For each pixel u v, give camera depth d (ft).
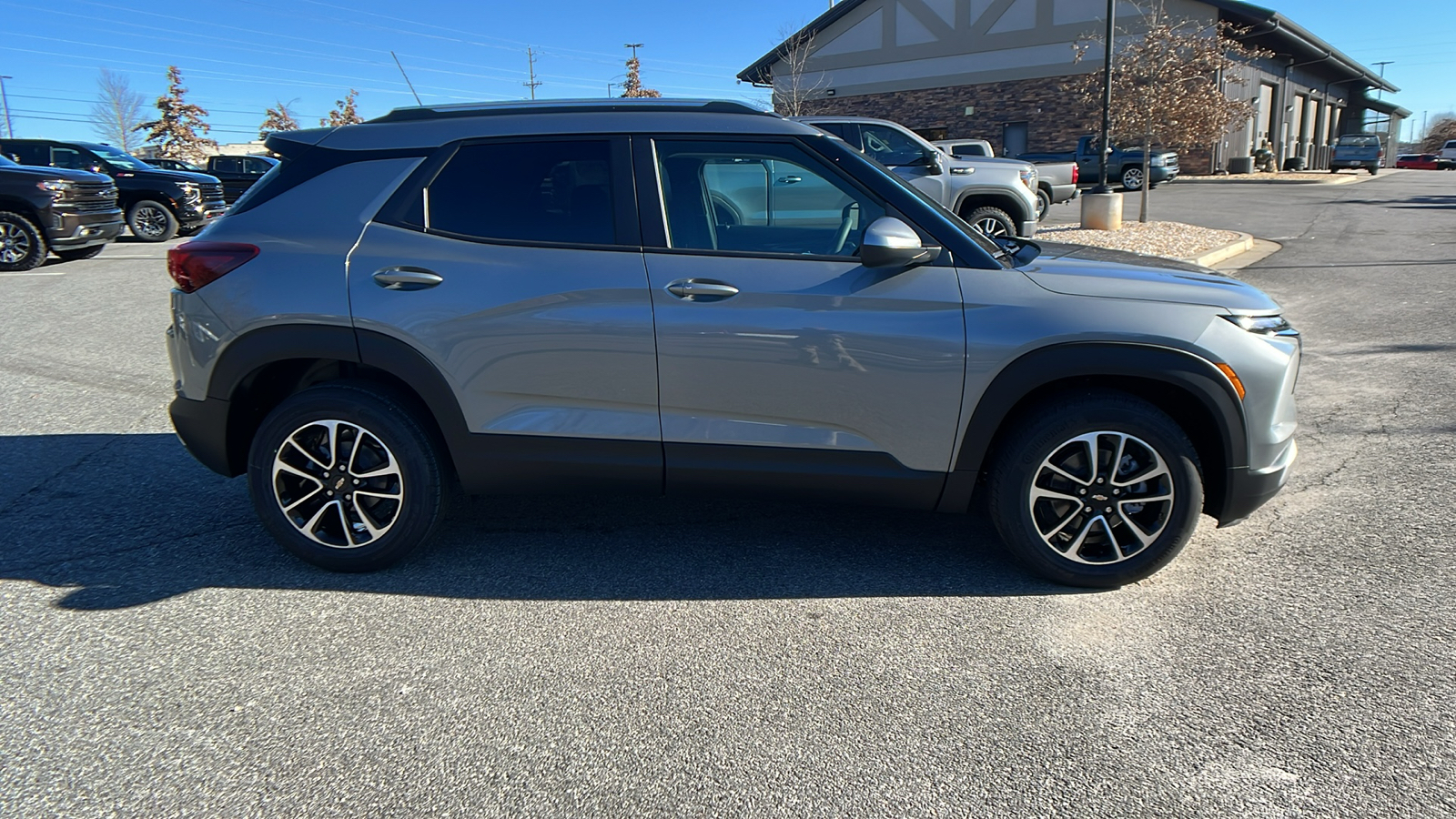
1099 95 53.11
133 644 10.07
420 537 11.62
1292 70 117.80
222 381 11.38
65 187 42.09
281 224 11.40
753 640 10.19
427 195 11.34
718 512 13.87
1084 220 48.55
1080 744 8.29
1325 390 19.84
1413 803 7.45
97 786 7.80
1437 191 80.79
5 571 11.83
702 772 8.00
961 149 59.88
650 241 11.02
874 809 7.50
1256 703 8.85
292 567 12.03
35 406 19.88
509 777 7.95
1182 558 12.05
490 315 10.93
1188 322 10.41
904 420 10.79
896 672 9.50
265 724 8.66
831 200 11.14
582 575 11.82
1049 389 11.03
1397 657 9.56
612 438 11.17
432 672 9.57
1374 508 13.51
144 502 14.30
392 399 11.37
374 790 7.79
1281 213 60.64
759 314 10.68
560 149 11.33
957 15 101.81
